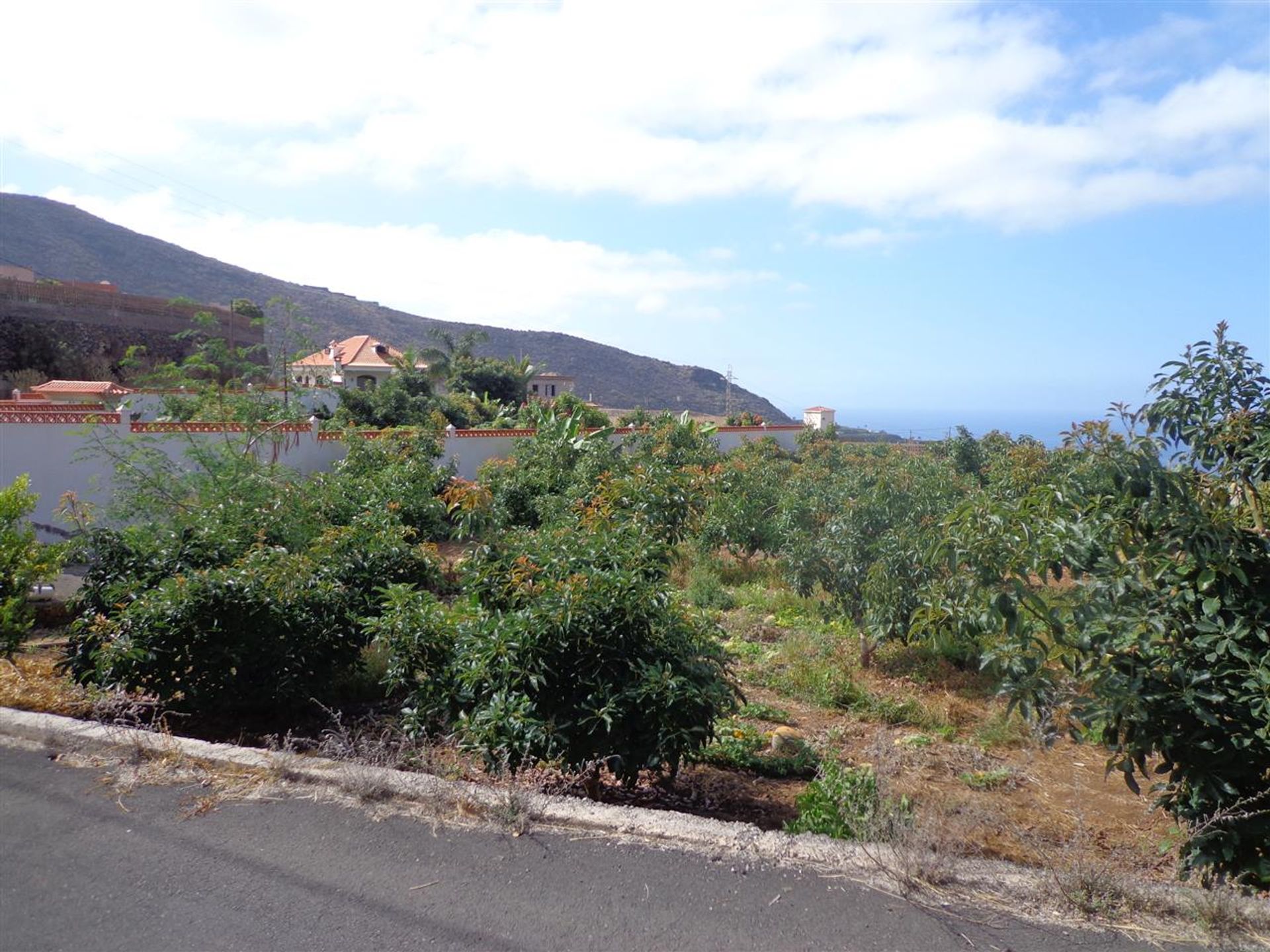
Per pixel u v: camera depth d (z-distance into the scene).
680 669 4.58
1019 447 13.01
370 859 3.30
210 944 2.74
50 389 23.64
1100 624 3.68
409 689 5.30
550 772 4.21
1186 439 4.06
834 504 10.07
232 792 3.85
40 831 3.48
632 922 2.90
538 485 14.34
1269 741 3.29
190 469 12.65
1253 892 3.27
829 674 7.20
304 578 5.79
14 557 5.92
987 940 2.83
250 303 38.91
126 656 5.03
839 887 3.14
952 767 5.63
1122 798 5.24
